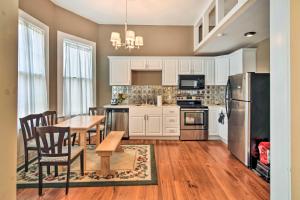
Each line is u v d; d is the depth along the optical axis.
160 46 5.61
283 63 1.61
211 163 3.44
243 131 3.36
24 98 3.26
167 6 4.35
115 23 5.44
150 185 2.65
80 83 4.88
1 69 0.76
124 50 5.57
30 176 2.90
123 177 2.88
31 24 3.49
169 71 5.28
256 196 2.39
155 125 5.05
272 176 1.78
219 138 5.07
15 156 0.87
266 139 3.24
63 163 2.44
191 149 4.25
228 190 2.54
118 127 5.06
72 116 4.67
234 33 3.68
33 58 3.55
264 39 4.10
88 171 3.08
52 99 4.18
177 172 3.07
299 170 1.53
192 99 5.54
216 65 5.24
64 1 4.13
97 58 5.50
